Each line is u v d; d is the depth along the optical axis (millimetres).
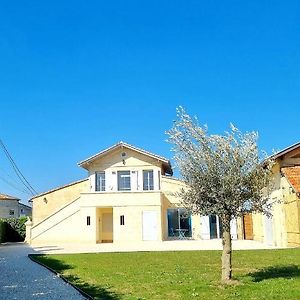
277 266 16375
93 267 17844
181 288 11945
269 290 11281
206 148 12805
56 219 38688
